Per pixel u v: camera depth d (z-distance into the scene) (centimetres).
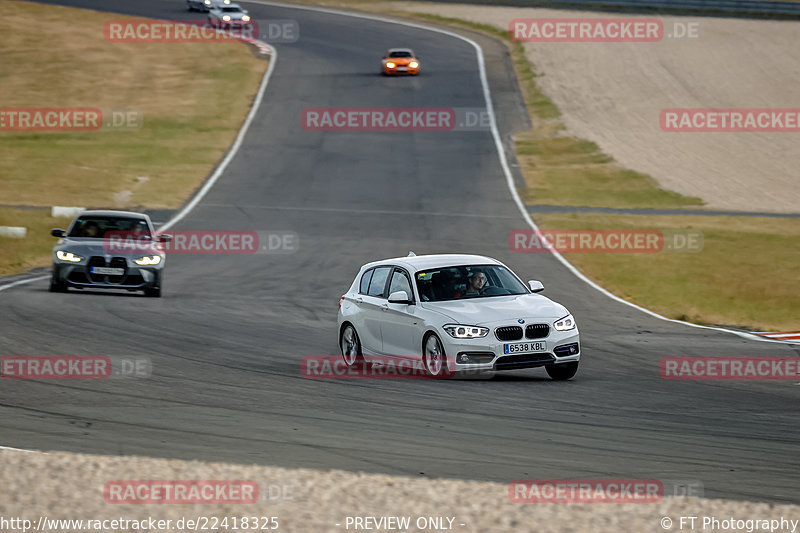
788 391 4328
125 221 7688
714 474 2800
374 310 4903
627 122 18550
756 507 2417
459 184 14600
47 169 14812
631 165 15938
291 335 5962
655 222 12188
